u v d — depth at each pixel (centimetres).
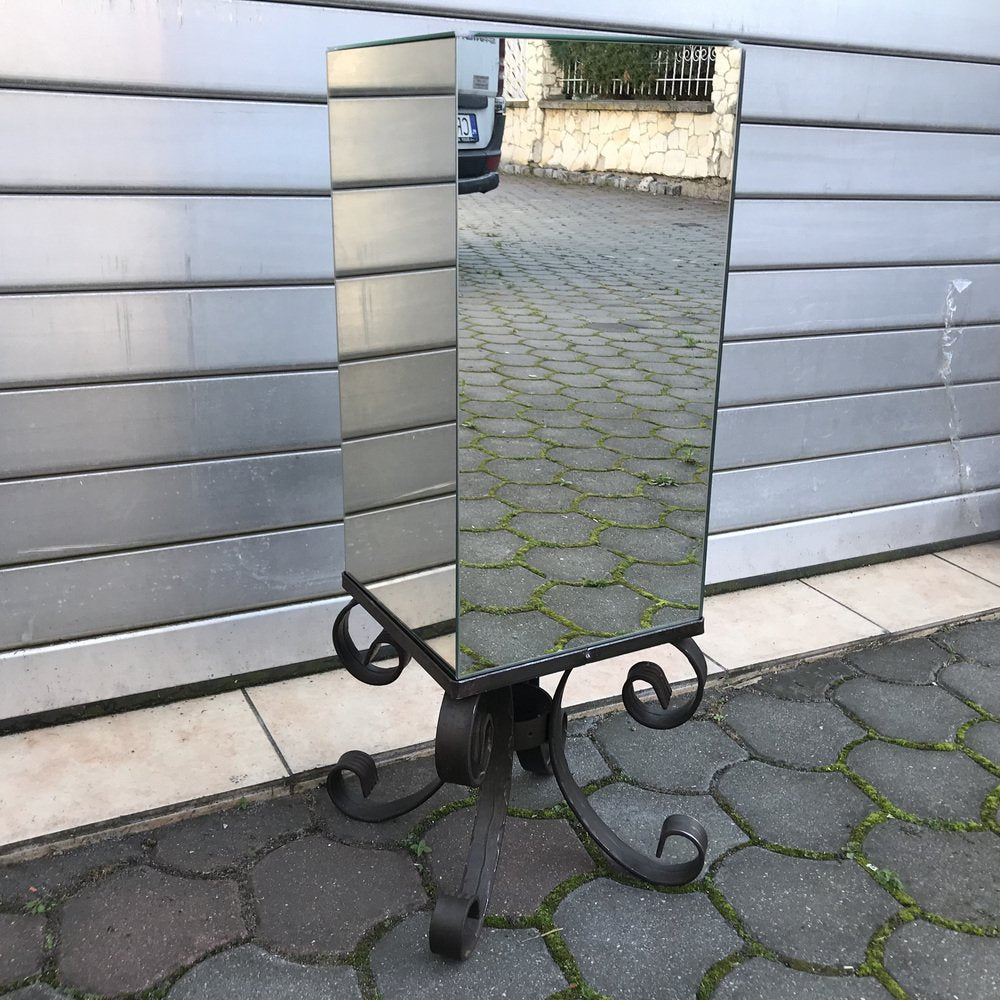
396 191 164
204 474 250
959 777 244
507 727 193
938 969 185
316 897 198
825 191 305
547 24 251
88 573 244
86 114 214
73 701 250
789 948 189
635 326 176
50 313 223
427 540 173
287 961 182
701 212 174
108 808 217
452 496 163
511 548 172
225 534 257
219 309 239
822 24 285
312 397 257
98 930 188
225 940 187
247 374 247
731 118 170
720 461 319
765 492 332
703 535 197
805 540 346
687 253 176
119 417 237
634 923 194
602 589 188
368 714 257
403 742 246
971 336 354
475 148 149
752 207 295
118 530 244
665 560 194
